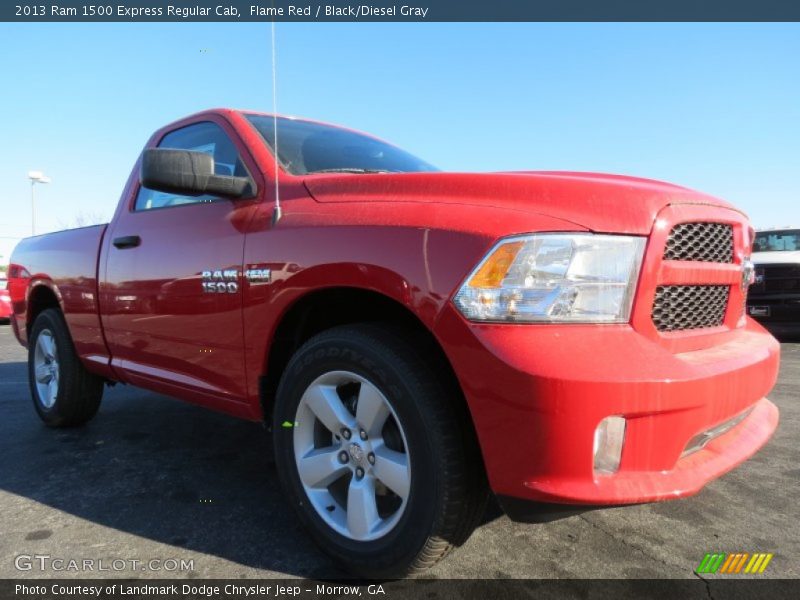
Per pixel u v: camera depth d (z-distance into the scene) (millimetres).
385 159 3178
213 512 2582
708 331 2064
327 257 2006
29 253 4219
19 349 8203
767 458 3348
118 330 3191
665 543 2301
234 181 2467
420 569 1866
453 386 1854
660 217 1816
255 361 2346
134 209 3275
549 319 1658
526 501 1644
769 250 8711
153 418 4223
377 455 1962
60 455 3367
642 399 1583
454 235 1770
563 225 1728
